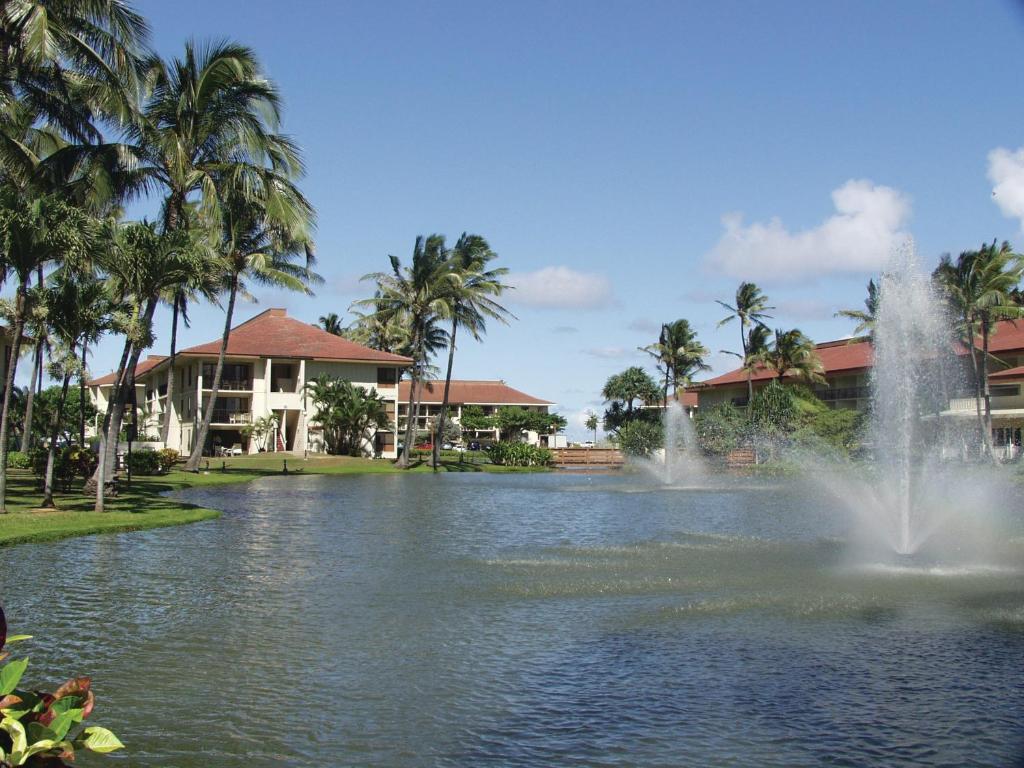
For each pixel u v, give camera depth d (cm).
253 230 4228
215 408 6194
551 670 862
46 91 2356
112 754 653
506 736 691
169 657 903
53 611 1113
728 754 655
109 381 8256
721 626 1038
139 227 2258
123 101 2319
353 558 1575
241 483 3988
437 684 818
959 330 4638
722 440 5706
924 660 889
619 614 1100
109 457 2741
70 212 2014
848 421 5350
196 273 2355
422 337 5547
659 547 1717
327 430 6203
